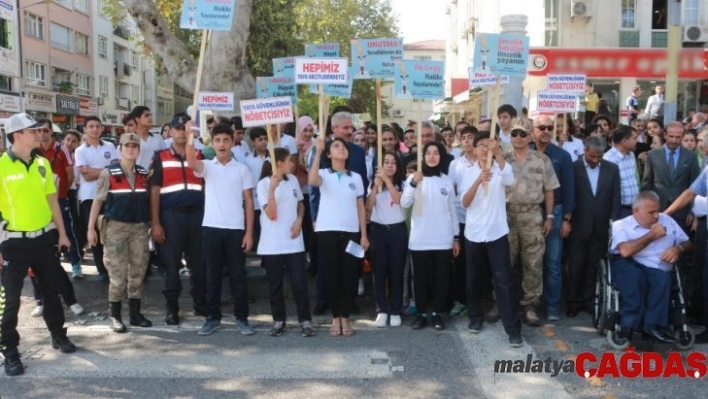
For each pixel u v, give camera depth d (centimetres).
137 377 527
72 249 780
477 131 671
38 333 644
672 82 945
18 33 2941
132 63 4869
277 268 630
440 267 647
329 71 636
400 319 669
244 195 643
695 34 1933
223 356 575
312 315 711
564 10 1945
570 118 956
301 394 493
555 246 681
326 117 774
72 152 872
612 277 590
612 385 508
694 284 668
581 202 683
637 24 1950
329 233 625
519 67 626
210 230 627
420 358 569
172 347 601
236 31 951
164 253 662
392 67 720
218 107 792
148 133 796
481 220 609
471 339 621
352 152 703
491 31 2361
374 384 511
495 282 605
